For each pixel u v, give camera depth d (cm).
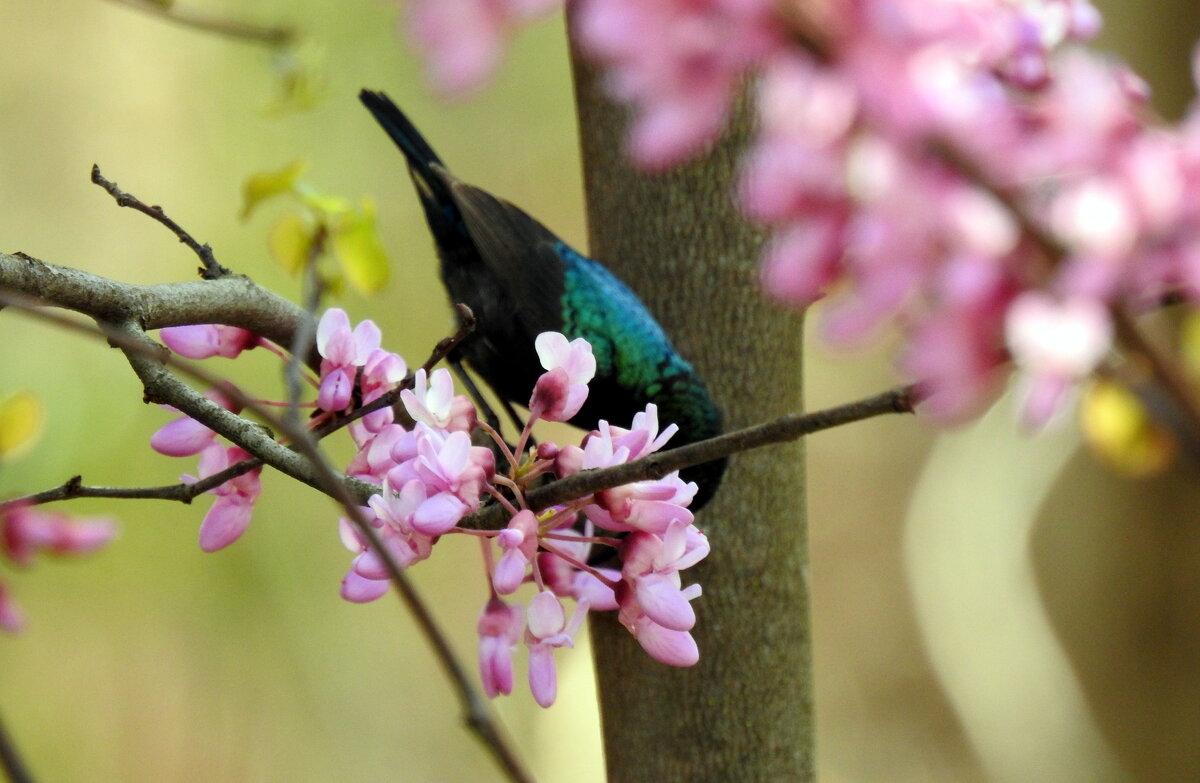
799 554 321
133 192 669
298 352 310
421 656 710
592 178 323
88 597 624
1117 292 299
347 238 321
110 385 569
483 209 332
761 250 321
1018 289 299
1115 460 318
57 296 309
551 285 331
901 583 770
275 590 649
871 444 792
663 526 308
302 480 309
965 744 732
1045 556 580
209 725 649
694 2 299
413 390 310
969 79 300
